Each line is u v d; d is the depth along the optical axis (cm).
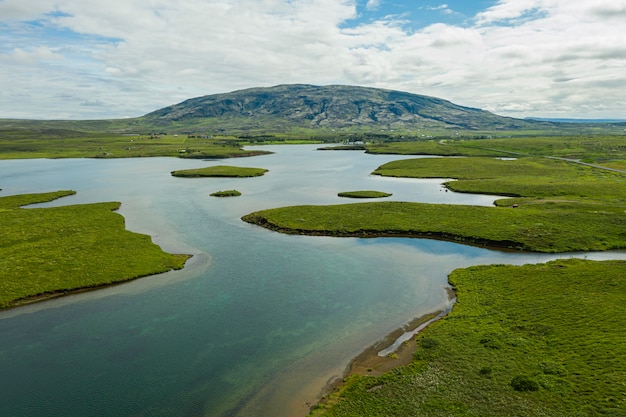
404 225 8156
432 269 6034
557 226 7675
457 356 3547
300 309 4747
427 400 2989
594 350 3441
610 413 2678
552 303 4453
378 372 3447
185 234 7944
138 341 4053
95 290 5338
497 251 6819
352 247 7112
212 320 4491
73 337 4147
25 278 5528
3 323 4459
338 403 3023
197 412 3030
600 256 6406
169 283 5556
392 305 4841
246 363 3656
